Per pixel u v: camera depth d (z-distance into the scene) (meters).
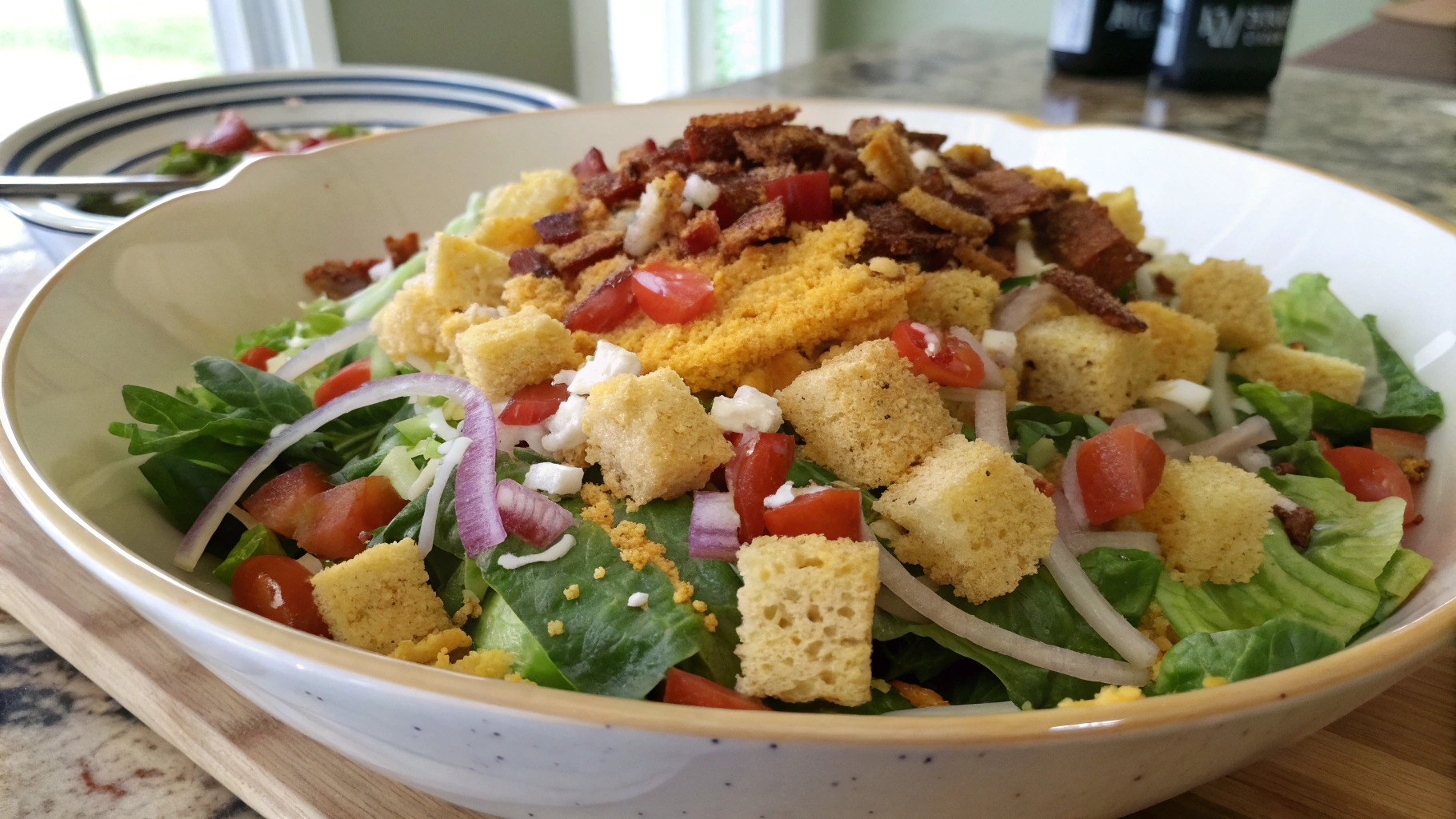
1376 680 0.11
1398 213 0.23
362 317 0.23
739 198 0.20
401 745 0.11
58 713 0.16
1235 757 0.11
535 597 0.14
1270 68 0.50
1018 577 0.15
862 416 0.16
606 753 0.10
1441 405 0.19
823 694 0.13
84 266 0.19
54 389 0.17
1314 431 0.21
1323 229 0.24
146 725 0.16
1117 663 0.15
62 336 0.18
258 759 0.15
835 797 0.10
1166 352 0.20
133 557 0.12
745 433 0.16
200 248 0.23
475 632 0.15
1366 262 0.23
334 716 0.11
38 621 0.18
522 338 0.17
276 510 0.17
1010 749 0.10
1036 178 0.24
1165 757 0.10
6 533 0.19
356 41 0.55
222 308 0.23
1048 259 0.22
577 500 0.15
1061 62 0.55
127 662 0.16
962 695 0.15
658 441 0.15
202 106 0.41
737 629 0.13
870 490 0.16
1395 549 0.16
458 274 0.20
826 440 0.16
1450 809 0.14
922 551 0.15
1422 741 0.15
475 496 0.15
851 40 1.02
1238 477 0.17
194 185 0.30
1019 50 0.64
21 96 0.45
